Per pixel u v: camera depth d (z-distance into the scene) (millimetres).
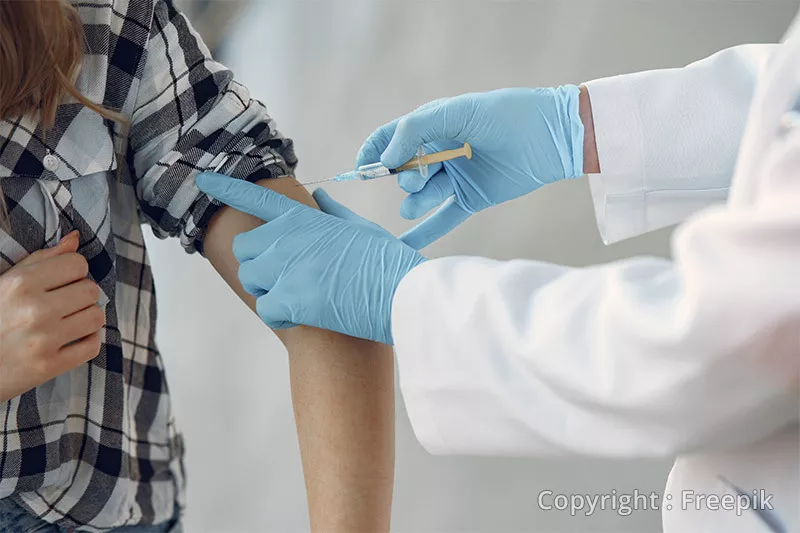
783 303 671
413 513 2477
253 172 1253
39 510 1113
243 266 1206
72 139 1089
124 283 1225
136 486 1257
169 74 1183
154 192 1217
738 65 1402
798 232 673
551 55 3428
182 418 2961
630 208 1466
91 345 1074
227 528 2643
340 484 1134
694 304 694
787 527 840
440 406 932
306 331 1194
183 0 4328
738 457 884
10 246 1061
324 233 1179
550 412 854
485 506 2461
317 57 4031
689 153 1396
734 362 710
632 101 1415
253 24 4309
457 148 1543
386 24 4020
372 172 1394
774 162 747
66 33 1007
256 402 2963
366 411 1158
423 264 984
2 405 1059
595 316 826
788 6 3238
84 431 1151
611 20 3434
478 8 3816
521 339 855
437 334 920
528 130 1455
